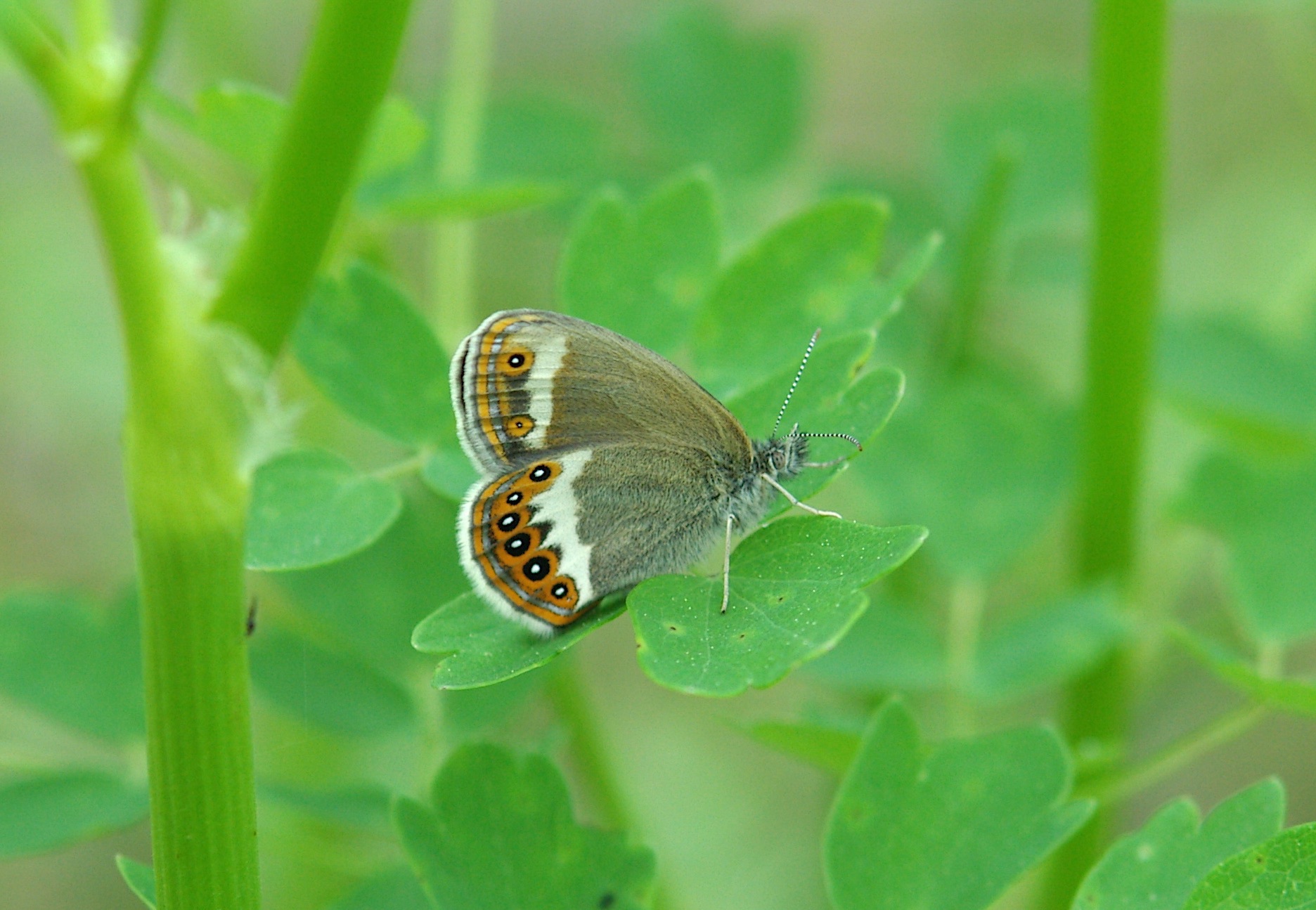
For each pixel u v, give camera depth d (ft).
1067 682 1.23
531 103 1.30
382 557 1.18
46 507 1.62
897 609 1.21
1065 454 1.22
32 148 1.72
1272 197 1.71
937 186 1.31
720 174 1.30
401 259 1.47
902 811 1.11
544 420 1.13
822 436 1.11
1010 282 1.29
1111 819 1.22
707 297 1.15
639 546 1.14
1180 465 1.36
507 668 1.09
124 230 1.05
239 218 1.12
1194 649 1.15
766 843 1.48
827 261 1.14
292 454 1.12
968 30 1.82
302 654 1.19
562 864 1.11
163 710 1.07
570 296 1.16
